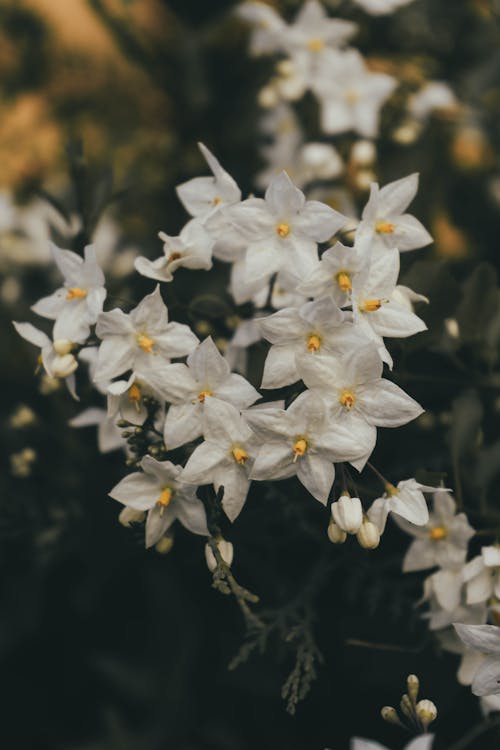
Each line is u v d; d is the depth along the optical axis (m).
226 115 0.50
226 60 0.51
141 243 0.46
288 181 0.32
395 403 0.30
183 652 0.42
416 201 0.42
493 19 0.47
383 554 0.36
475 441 0.34
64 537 0.39
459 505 0.34
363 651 0.37
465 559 0.33
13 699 0.44
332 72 0.44
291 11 0.48
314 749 0.39
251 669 0.38
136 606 0.44
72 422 0.36
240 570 0.37
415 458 0.36
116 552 0.38
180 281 0.40
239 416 0.31
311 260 0.32
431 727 0.36
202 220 0.33
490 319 0.36
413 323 0.31
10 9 0.53
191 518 0.32
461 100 0.47
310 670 0.32
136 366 0.32
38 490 0.39
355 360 0.30
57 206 0.37
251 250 0.32
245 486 0.31
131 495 0.31
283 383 0.31
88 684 0.44
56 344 0.33
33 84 0.53
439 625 0.33
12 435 0.42
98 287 0.33
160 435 0.32
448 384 0.36
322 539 0.35
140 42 0.51
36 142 0.52
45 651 0.44
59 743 0.43
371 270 0.31
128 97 0.52
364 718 0.38
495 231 0.46
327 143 0.45
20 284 0.47
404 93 0.46
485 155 0.47
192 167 0.48
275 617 0.35
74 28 0.53
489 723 0.33
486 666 0.31
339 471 0.32
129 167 0.49
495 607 0.33
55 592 0.44
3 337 0.45
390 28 0.47
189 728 0.41
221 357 0.31
